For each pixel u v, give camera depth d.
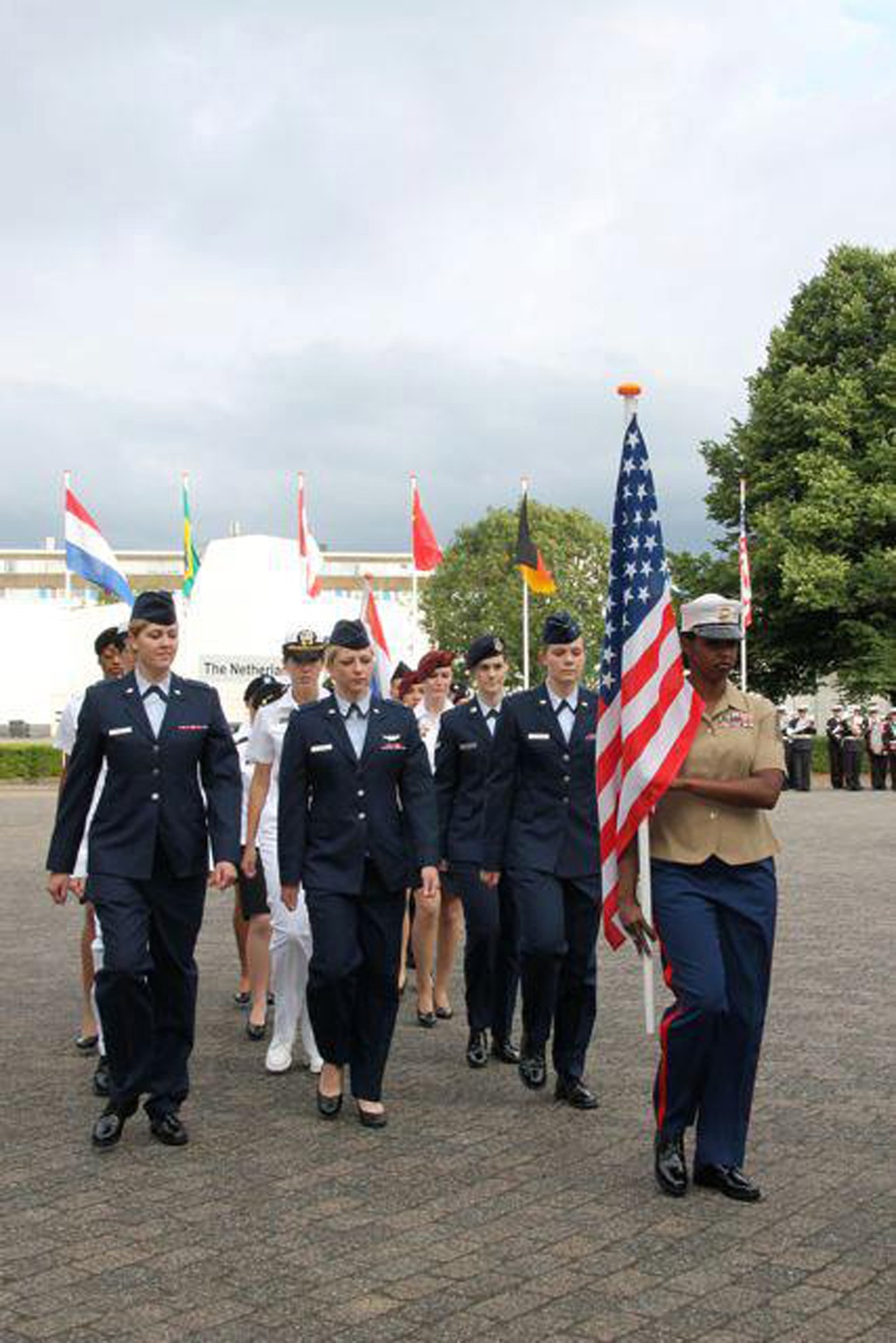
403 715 6.63
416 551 31.80
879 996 8.76
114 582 28.39
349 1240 4.75
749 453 42.91
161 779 6.08
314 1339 3.96
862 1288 4.27
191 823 6.12
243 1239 4.77
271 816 7.72
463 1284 4.35
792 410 41.25
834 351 42.69
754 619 41.84
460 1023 8.55
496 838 6.89
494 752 6.93
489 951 7.48
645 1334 3.96
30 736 55.41
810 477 40.19
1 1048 7.76
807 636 42.88
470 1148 5.85
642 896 5.46
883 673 38.00
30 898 14.38
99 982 5.94
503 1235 4.77
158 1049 6.06
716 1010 5.13
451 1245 4.68
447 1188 5.30
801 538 40.25
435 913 8.41
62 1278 4.43
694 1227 4.83
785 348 42.69
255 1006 8.16
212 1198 5.21
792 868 16.16
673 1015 5.23
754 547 42.19
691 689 5.49
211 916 13.27
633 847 5.67
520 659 72.81
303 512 35.66
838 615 41.38
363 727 6.55
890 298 42.12
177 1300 4.25
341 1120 6.35
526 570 33.97
